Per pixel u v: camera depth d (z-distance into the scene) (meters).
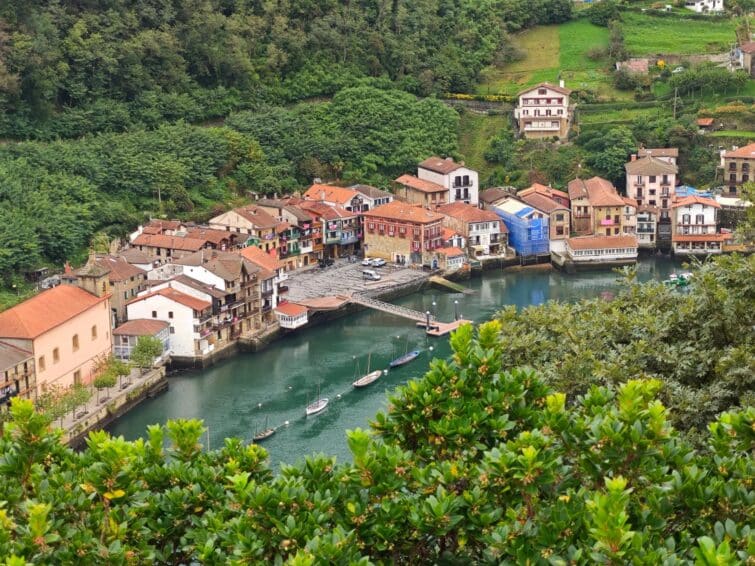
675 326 60.91
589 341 64.31
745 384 52.38
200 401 114.00
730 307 56.16
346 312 148.00
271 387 117.94
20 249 140.75
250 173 187.38
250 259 148.25
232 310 132.12
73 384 108.69
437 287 163.75
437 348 130.88
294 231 171.38
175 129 186.50
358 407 109.56
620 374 56.53
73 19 193.62
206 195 179.25
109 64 191.50
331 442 99.56
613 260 175.50
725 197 188.00
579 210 182.88
